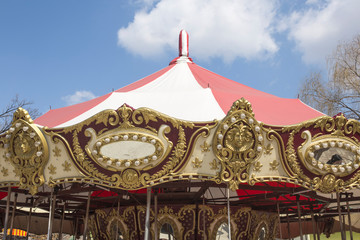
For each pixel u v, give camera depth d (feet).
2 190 30.14
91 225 35.12
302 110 29.94
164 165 22.72
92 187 28.32
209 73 37.29
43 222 51.42
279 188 28.09
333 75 62.85
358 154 24.90
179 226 30.09
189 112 25.23
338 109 63.10
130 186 23.00
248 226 31.99
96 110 27.84
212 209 30.55
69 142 23.22
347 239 63.93
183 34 39.96
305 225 53.31
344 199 32.40
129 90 32.45
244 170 23.13
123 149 22.68
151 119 22.40
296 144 23.80
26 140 23.59
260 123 22.97
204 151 22.71
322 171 24.54
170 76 35.06
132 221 31.04
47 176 23.80
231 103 26.91
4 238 26.48
